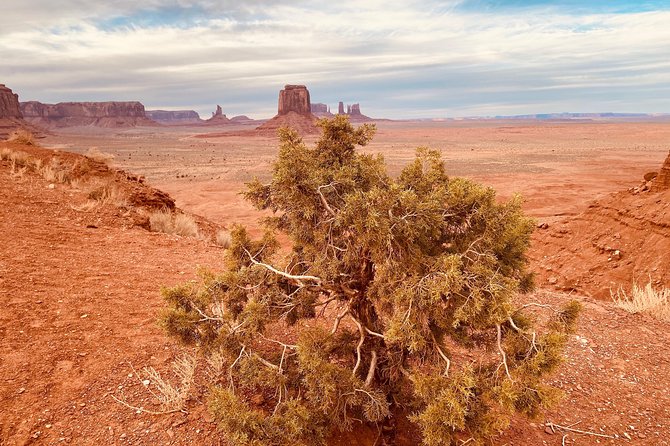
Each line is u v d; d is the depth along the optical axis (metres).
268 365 3.66
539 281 15.67
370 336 3.88
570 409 4.63
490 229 3.30
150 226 11.15
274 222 4.09
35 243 7.62
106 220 10.20
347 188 3.66
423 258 3.32
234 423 2.88
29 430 3.30
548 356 2.97
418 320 3.18
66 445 3.22
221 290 3.99
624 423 4.44
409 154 110.75
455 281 2.95
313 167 3.69
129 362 4.30
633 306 7.64
